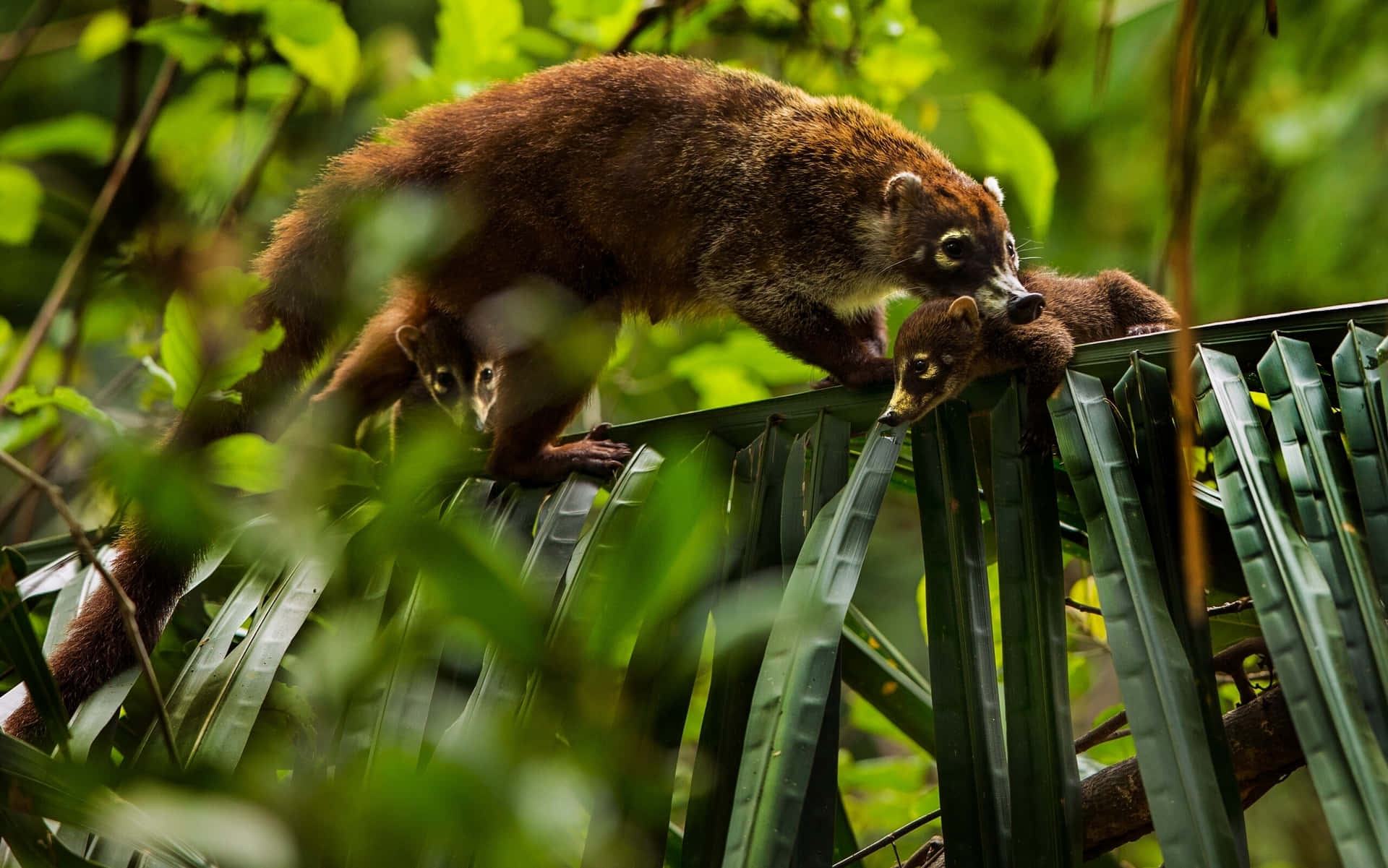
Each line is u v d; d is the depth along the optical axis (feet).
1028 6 54.85
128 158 33.55
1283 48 47.65
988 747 18.49
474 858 9.81
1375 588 17.40
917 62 39.83
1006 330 27.48
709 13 39.91
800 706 16.96
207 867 13.19
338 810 8.82
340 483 16.96
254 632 20.22
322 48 33.50
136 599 23.79
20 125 50.21
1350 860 14.20
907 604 48.52
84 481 29.76
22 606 17.54
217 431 27.17
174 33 32.99
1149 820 21.39
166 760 18.42
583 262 33.58
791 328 34.24
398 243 29.48
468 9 37.76
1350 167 46.57
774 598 13.80
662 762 17.56
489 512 25.91
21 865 15.26
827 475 22.34
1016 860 17.48
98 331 35.17
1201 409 20.29
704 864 17.66
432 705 18.25
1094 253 52.19
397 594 19.66
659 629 18.53
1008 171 40.04
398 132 33.55
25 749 14.79
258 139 36.63
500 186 32.78
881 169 34.88
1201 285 47.98
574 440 27.86
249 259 32.35
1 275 40.86
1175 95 15.02
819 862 17.48
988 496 25.11
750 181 34.09
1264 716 20.94
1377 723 16.24
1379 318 20.15
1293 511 20.08
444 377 36.78
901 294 35.50
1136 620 17.90
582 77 34.32
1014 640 19.35
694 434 24.00
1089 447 20.70
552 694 9.64
